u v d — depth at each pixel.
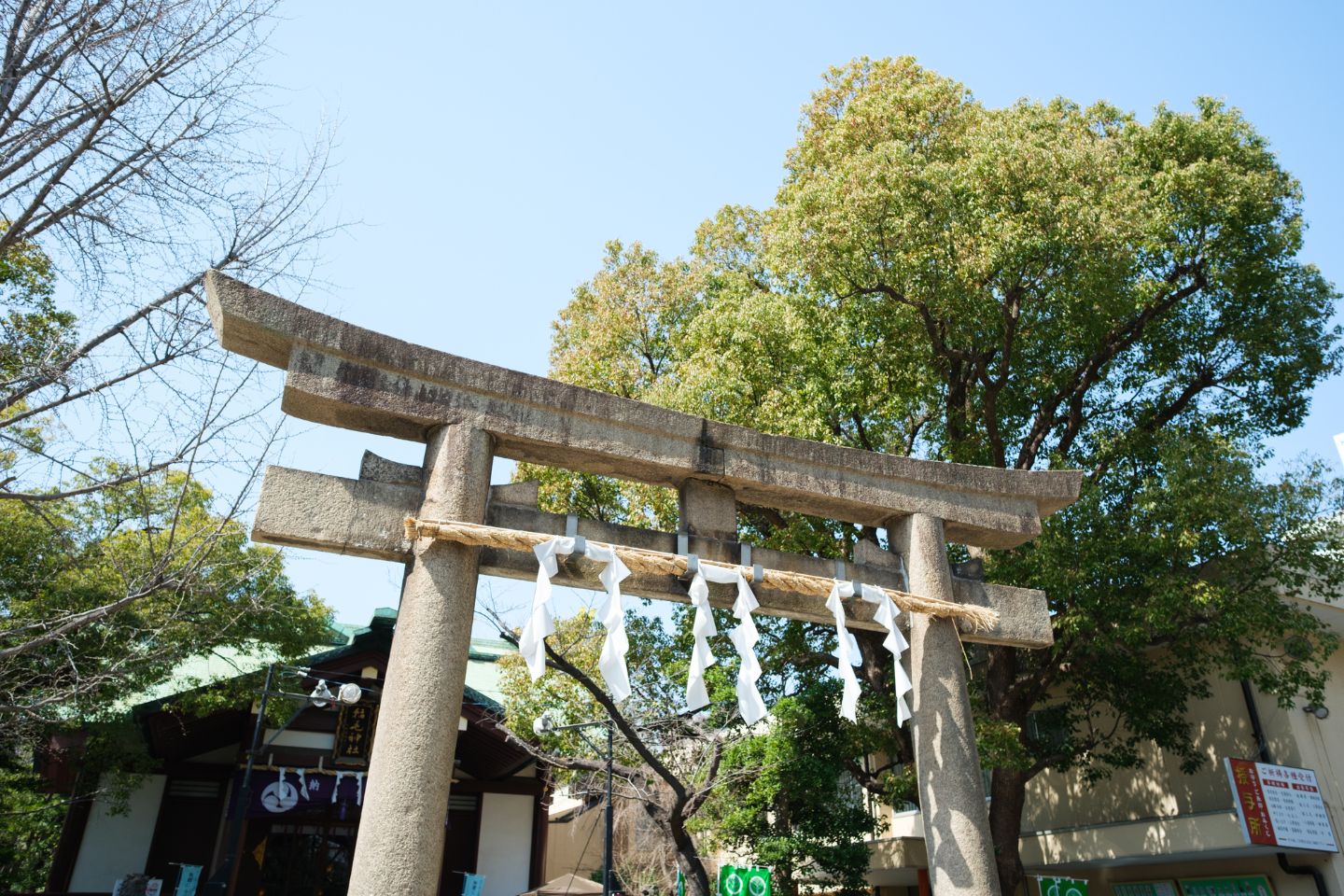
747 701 7.20
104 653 13.31
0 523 13.84
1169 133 15.33
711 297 19.27
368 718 19.55
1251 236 14.71
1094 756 14.99
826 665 15.85
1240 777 12.57
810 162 17.17
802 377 14.83
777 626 15.84
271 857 19.05
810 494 8.47
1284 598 13.52
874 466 8.76
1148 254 14.87
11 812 16.31
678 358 18.39
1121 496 14.30
